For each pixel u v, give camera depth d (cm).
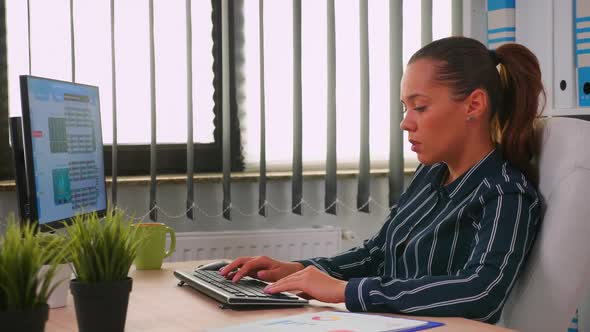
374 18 272
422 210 146
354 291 116
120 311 94
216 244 244
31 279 82
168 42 250
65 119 168
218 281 136
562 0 239
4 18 231
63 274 121
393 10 272
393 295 115
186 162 258
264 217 261
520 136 135
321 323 104
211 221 255
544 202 132
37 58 234
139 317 114
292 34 262
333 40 264
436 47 133
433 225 138
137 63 246
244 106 262
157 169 255
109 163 247
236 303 118
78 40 238
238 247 247
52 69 236
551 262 126
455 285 116
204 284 132
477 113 132
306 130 268
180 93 253
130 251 97
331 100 265
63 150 166
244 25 260
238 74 261
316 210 268
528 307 128
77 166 173
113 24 240
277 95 263
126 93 245
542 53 250
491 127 138
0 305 81
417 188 152
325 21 266
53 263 89
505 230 124
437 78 130
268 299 120
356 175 270
